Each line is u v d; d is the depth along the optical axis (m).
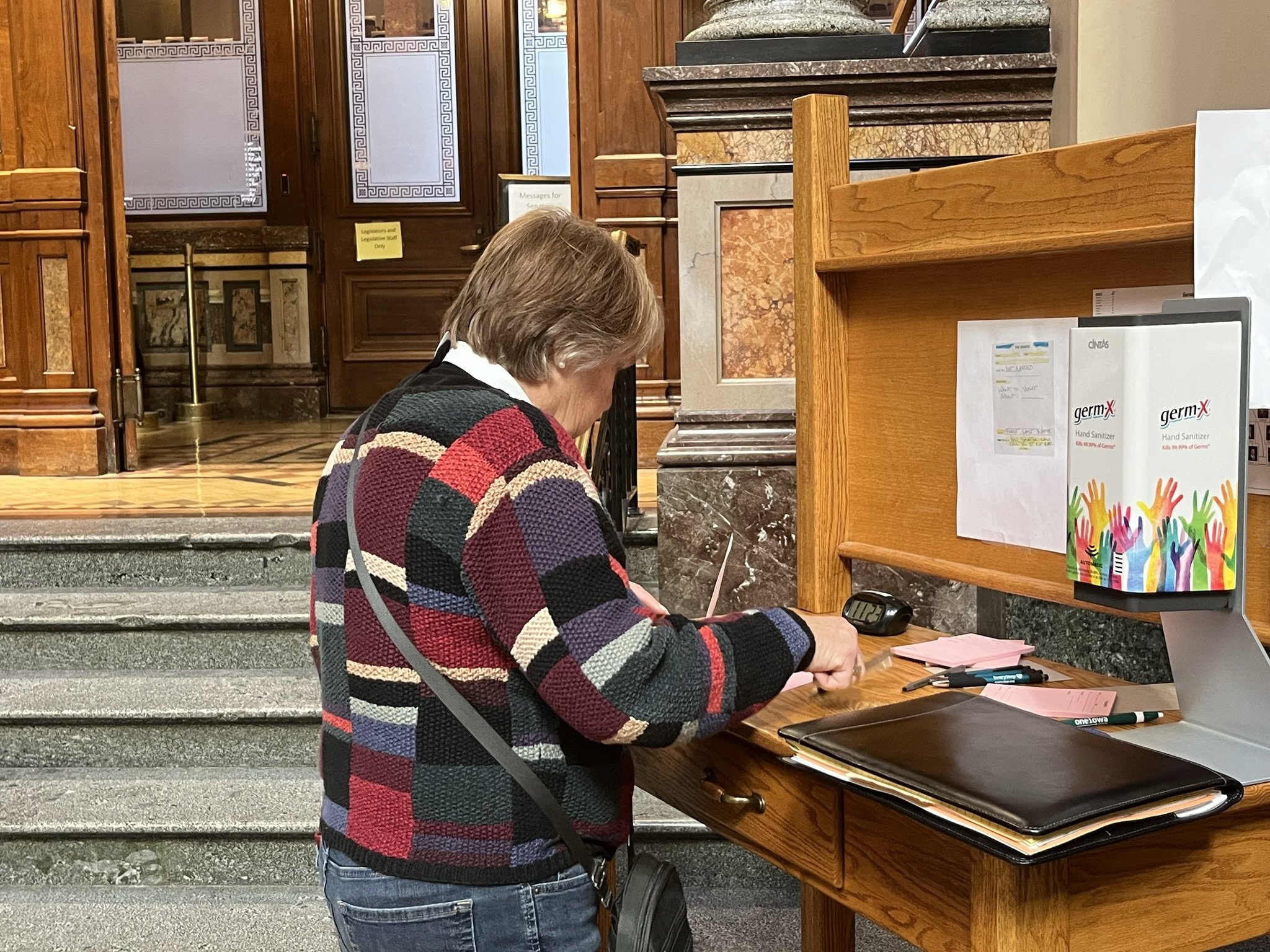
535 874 1.43
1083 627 2.40
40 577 4.48
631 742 1.36
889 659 1.84
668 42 5.73
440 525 1.37
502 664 1.40
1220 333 1.28
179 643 4.06
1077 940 1.25
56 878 3.37
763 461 3.43
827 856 1.51
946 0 3.24
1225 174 1.33
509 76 8.59
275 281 8.94
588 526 1.37
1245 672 1.38
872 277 1.98
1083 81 3.06
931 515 1.88
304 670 4.02
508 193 6.50
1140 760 1.28
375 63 8.68
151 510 4.99
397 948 1.44
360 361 9.01
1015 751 1.32
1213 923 1.33
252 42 8.77
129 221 9.02
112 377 6.16
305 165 8.84
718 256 3.43
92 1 5.96
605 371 1.57
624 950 1.48
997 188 1.68
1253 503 1.43
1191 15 2.60
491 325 1.50
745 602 3.47
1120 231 1.47
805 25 3.28
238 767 3.70
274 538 4.42
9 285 6.11
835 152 2.02
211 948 2.97
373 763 1.42
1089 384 1.32
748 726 1.54
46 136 6.00
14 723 3.69
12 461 6.14
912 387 1.91
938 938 1.35
